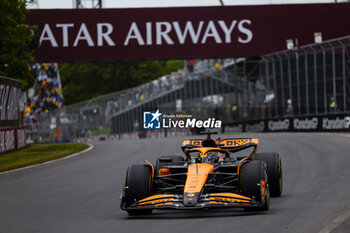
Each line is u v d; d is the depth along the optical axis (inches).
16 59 5093.5
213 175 1412.4
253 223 1143.0
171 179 1430.9
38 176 2561.5
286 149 3206.2
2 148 4094.5
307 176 1982.0
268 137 4429.1
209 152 1489.9
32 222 1315.2
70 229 1192.2
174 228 1137.4
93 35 5388.8
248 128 5954.7
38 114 7130.9
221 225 1139.9
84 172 2605.8
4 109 4375.0
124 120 6678.2
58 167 2977.4
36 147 4923.7
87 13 5388.8
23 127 4886.8
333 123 4640.8
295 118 5152.6
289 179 1939.0
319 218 1160.2
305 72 5002.5
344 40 4566.9
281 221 1150.3
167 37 5418.3
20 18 5246.1
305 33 5620.1
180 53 5438.0
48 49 5369.1
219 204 1222.9
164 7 5413.4
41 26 5364.2
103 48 5388.8
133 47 5403.5
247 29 5521.7
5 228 1247.5
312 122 4916.3
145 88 6673.2
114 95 6801.2
